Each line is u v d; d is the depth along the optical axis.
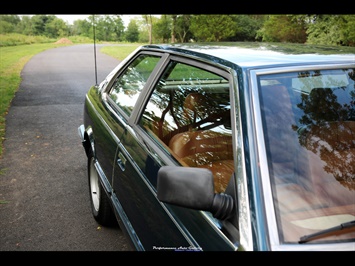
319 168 1.52
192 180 1.40
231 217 1.42
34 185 4.41
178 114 2.62
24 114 8.12
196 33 34.78
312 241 1.30
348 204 1.47
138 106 2.55
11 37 72.19
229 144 2.46
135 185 2.23
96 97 3.63
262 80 1.67
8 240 3.28
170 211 1.81
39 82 13.39
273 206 1.35
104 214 3.32
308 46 2.28
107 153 2.88
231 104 1.65
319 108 1.67
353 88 1.77
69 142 6.09
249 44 2.43
